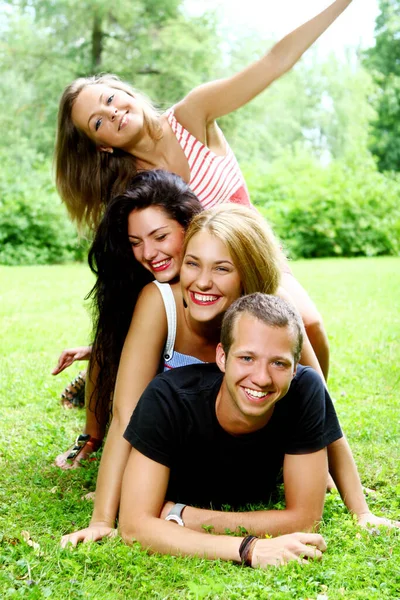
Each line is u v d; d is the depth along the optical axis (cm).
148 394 313
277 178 2222
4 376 614
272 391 292
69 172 459
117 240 374
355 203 2019
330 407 327
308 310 410
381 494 361
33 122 2514
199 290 330
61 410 525
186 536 294
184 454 316
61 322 908
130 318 389
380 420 483
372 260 1867
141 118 435
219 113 443
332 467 339
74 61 2548
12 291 1237
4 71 2527
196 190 445
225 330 298
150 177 371
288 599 256
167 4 2612
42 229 1933
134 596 265
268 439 316
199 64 2620
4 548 301
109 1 2480
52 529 325
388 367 640
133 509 301
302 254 1994
